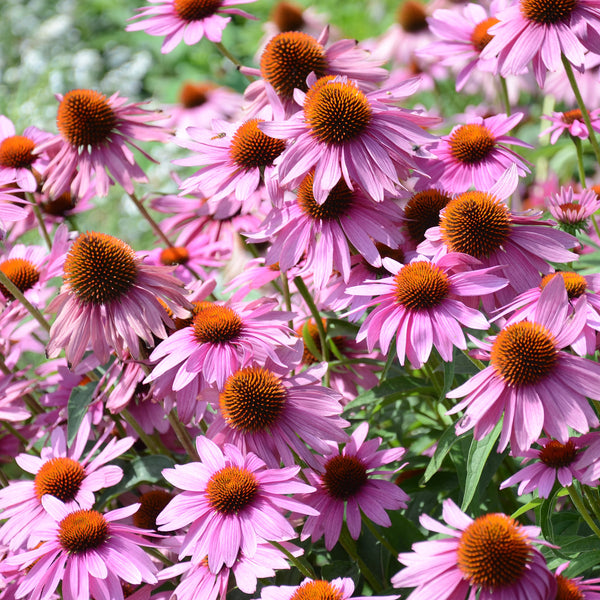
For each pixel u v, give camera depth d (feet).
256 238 3.78
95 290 3.71
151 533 3.63
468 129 3.91
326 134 3.70
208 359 3.67
